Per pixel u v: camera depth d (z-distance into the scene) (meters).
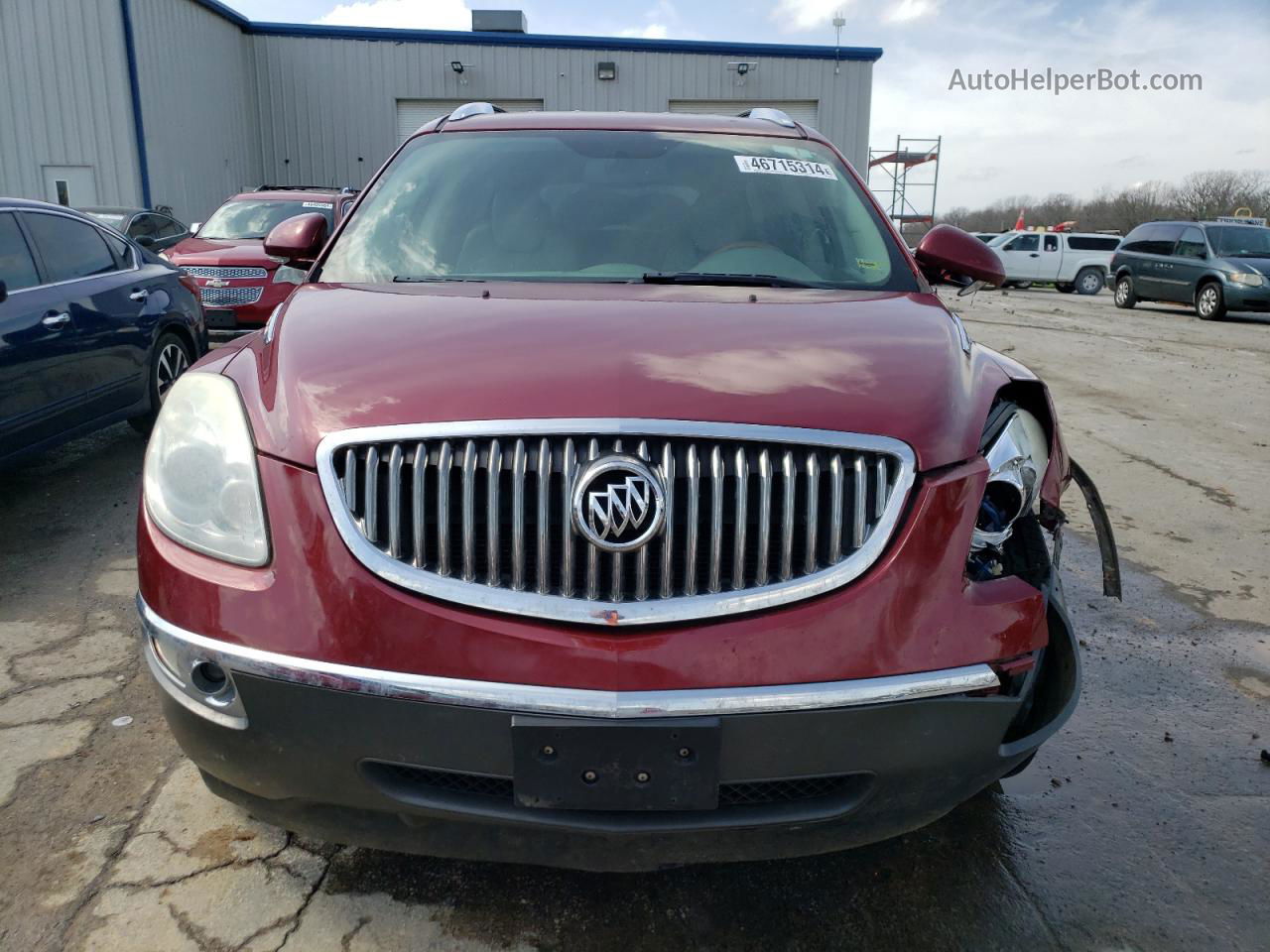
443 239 2.83
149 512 1.93
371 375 1.86
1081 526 5.12
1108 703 3.19
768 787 1.76
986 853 2.39
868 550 1.74
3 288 4.54
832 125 25.19
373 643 1.68
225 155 22.86
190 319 6.37
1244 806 2.63
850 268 2.79
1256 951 2.09
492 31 24.78
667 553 1.68
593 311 2.18
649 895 2.19
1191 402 8.95
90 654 3.32
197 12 21.44
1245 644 3.68
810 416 1.76
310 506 1.75
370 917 2.09
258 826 2.38
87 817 2.41
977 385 2.07
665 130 3.29
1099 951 2.08
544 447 1.69
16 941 2.00
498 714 1.64
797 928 2.11
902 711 1.71
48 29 18.33
